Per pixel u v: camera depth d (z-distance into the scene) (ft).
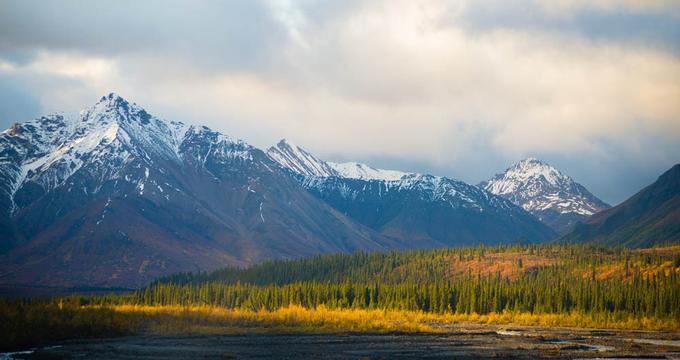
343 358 503.20
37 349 531.50
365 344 595.47
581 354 537.24
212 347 559.38
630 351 559.79
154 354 507.71
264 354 521.24
